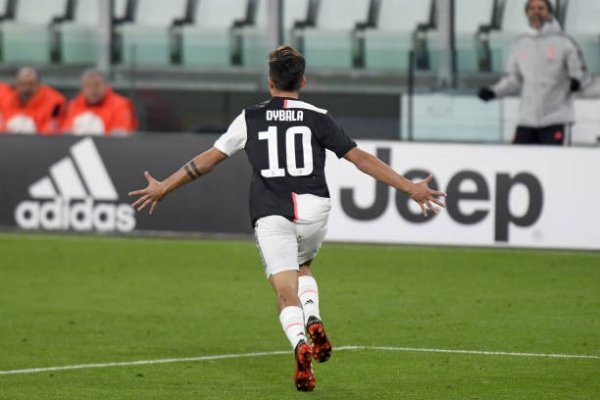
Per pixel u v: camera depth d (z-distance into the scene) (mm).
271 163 26328
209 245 51750
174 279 44344
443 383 28516
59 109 56500
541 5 51500
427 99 55094
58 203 53250
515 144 50219
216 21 66938
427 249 51031
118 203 52750
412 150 50562
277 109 26578
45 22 69812
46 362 30812
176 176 26594
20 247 50812
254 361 30984
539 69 51562
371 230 51062
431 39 63688
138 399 26844
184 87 61406
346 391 27609
